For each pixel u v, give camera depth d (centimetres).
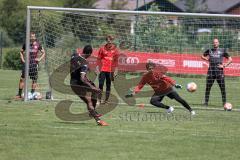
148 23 6419
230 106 4931
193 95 6219
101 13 5297
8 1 14175
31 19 5372
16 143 3111
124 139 3303
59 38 5812
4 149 2944
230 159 2822
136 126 3822
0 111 4422
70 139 3262
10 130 3525
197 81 6650
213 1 16250
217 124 4025
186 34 6525
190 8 14312
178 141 3284
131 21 6475
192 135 3509
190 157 2844
